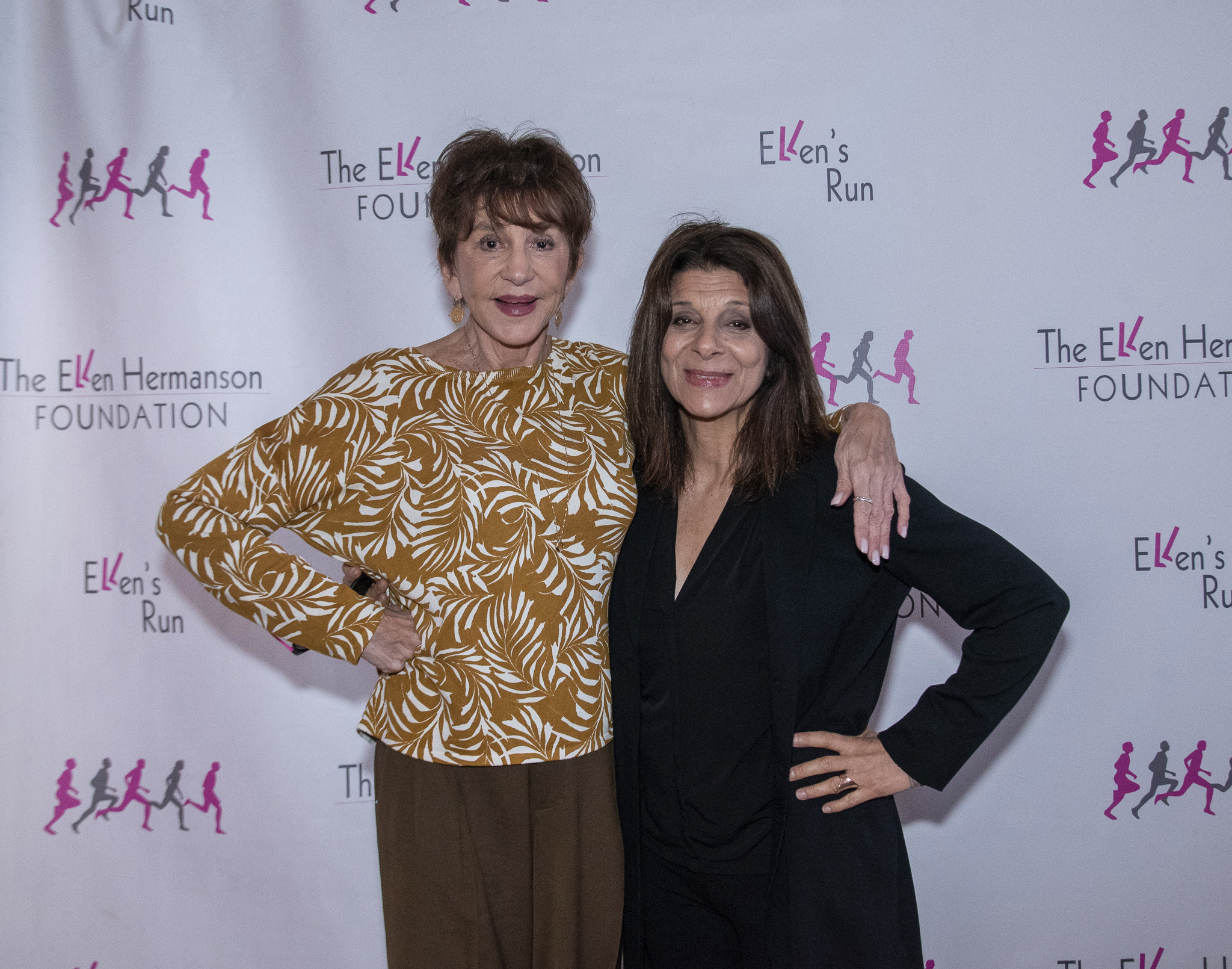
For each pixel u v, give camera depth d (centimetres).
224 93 180
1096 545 184
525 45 179
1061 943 190
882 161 180
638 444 124
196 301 182
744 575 115
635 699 118
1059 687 187
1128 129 179
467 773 117
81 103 180
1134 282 181
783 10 178
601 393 130
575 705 117
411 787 119
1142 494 183
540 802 118
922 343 182
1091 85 179
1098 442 183
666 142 180
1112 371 182
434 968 119
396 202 181
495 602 115
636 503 123
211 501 116
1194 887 188
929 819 191
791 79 179
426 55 179
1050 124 179
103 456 184
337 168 181
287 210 182
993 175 180
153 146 180
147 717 187
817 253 181
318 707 188
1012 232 181
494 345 125
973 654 110
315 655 188
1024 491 184
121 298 182
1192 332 181
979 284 181
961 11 178
